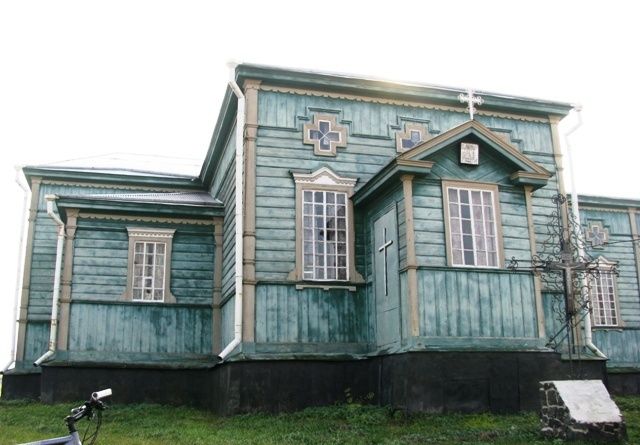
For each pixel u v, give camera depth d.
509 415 10.64
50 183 18.48
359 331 12.74
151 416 12.02
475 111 14.80
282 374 11.79
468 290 11.28
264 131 13.16
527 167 12.04
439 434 8.98
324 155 13.45
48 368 14.07
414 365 10.54
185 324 15.22
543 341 11.53
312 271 12.84
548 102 15.05
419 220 11.34
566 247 11.75
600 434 8.09
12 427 10.70
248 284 12.23
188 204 15.59
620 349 18.48
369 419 10.22
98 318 14.73
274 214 12.80
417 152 11.34
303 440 8.91
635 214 20.39
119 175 18.78
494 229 11.80
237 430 9.91
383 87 14.03
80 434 9.91
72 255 14.91
